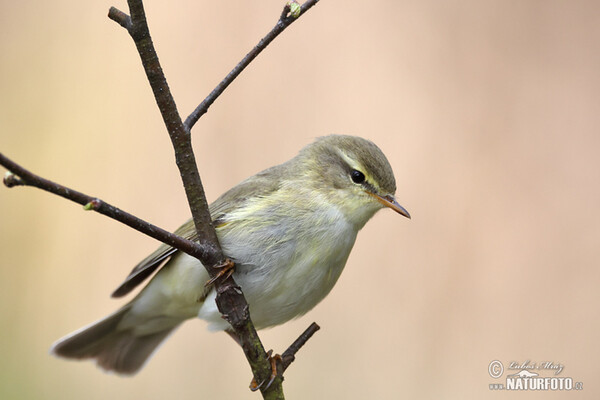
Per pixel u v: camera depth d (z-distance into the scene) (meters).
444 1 14.20
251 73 13.55
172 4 13.88
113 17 5.84
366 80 13.73
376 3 14.13
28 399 11.55
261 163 13.04
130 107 13.57
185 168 6.31
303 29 13.88
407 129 13.50
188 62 13.57
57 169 13.12
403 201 13.06
